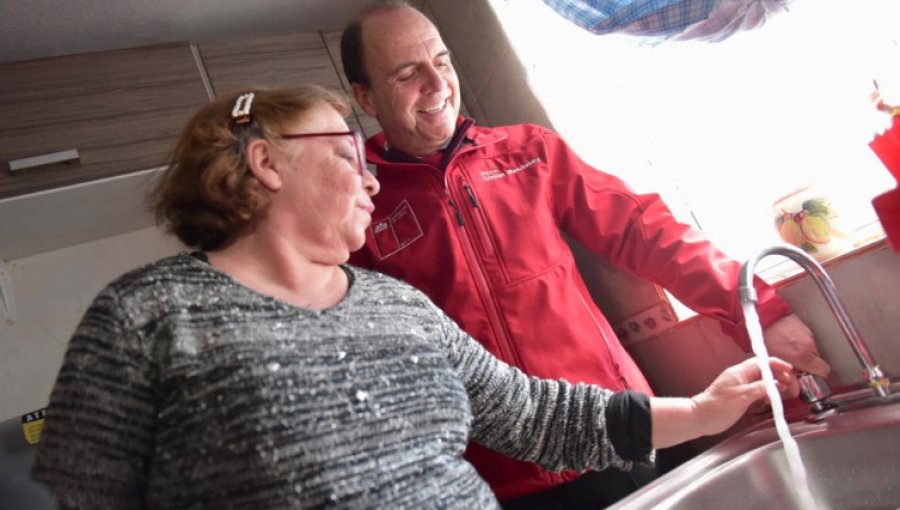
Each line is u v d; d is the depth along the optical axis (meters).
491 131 1.36
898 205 0.71
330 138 0.73
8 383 1.59
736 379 0.86
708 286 1.06
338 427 0.56
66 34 1.50
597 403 0.84
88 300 1.72
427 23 1.26
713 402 0.83
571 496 1.09
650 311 1.34
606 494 1.10
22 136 1.43
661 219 1.21
